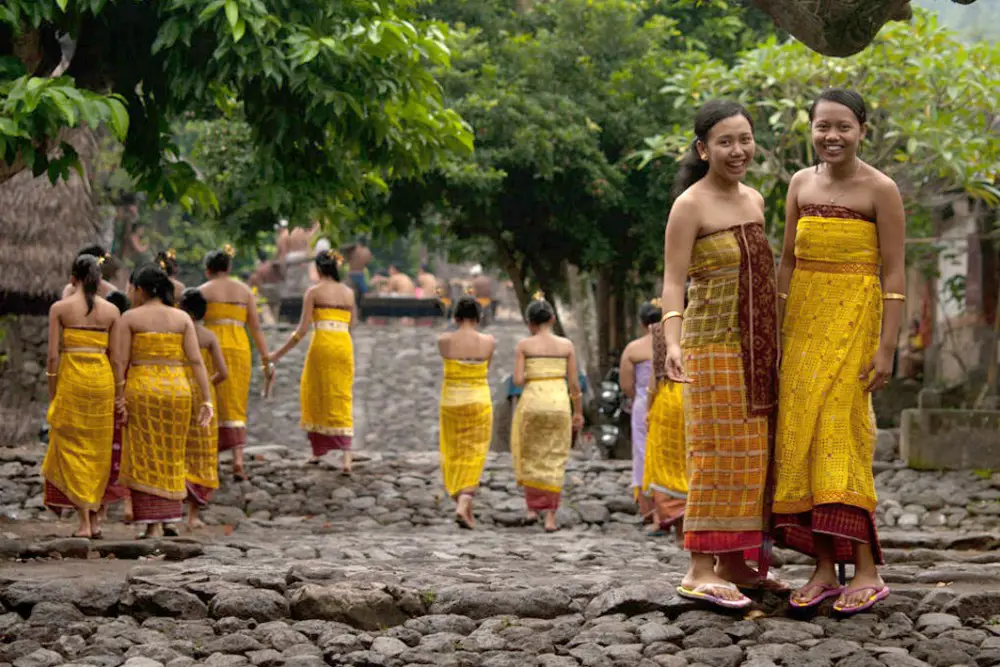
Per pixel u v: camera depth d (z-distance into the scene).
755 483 6.29
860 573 6.33
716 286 6.32
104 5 8.91
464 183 17.61
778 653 5.72
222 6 8.68
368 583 6.71
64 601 6.69
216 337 11.94
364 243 37.28
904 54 14.49
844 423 6.20
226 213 18.45
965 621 6.30
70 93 7.95
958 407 17.11
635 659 5.76
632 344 12.12
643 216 18.83
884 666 5.54
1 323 16.34
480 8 19.61
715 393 6.29
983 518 12.17
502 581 7.12
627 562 9.09
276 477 13.38
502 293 45.19
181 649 6.09
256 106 9.42
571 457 15.87
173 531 10.08
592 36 19.11
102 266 11.16
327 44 8.86
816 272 6.34
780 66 15.06
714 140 6.35
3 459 13.12
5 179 9.12
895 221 6.27
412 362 28.53
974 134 14.68
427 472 13.98
